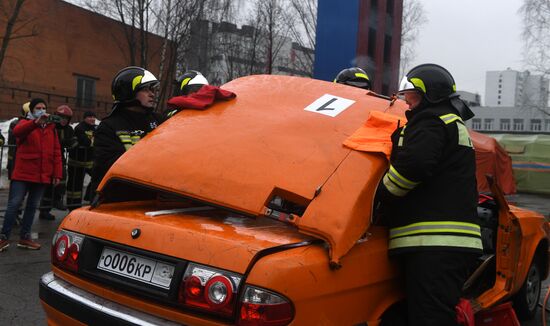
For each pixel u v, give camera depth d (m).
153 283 2.51
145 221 2.69
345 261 2.53
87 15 25.72
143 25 22.08
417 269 2.78
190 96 3.38
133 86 4.33
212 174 2.78
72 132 8.74
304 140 2.90
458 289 2.82
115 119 4.29
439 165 2.87
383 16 9.70
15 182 6.27
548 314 5.18
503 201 3.86
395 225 2.88
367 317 2.71
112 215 2.86
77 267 2.79
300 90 3.40
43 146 6.26
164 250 2.50
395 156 2.78
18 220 8.09
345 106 3.21
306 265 2.35
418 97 3.02
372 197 2.69
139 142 3.15
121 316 2.50
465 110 3.24
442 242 2.77
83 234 2.84
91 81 26.33
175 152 2.96
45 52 24.12
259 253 2.32
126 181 2.96
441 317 2.74
